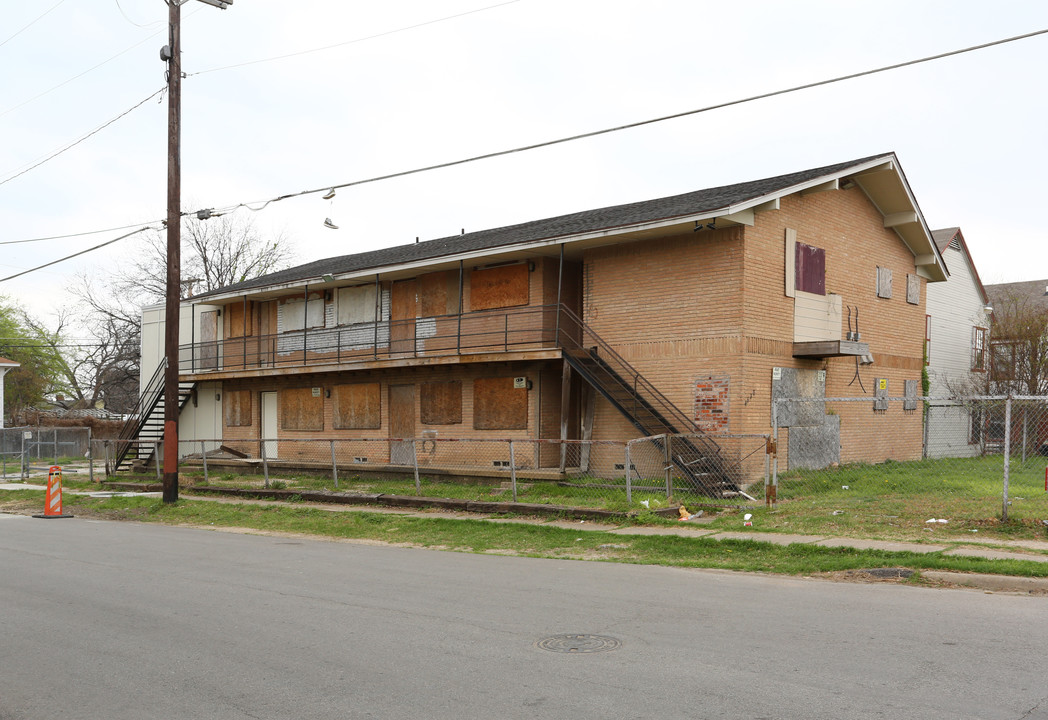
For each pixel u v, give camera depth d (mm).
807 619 8008
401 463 25359
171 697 6133
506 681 6234
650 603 8938
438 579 10727
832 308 21922
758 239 19328
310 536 16047
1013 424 29906
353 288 27812
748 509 15938
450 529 15750
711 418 19078
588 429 21203
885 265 24500
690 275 19656
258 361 29547
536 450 21891
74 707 5996
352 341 27516
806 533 13227
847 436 22453
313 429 28219
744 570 11102
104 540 15398
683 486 18656
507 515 17062
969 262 33250
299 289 28188
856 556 11375
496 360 21500
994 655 6617
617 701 5715
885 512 14609
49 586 10594
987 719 5207
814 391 21141
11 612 9102
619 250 20969
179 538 15727
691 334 19547
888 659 6535
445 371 24312
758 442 19000
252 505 19953
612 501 16984
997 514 13625
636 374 20094
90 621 8594
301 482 23547
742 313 18750
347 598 9500
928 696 5648
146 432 32656
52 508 20406
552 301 22703
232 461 28078
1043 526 12516
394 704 5805
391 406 25875
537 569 11508
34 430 40344
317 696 6031
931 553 11000
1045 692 5707
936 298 31016
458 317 22328
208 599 9586
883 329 24219
